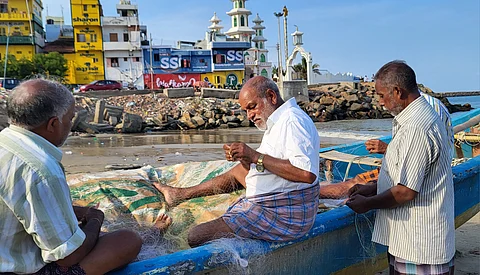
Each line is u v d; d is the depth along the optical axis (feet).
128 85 148.97
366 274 12.75
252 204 10.27
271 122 10.30
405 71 9.35
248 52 210.38
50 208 6.76
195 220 12.81
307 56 167.94
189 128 81.30
